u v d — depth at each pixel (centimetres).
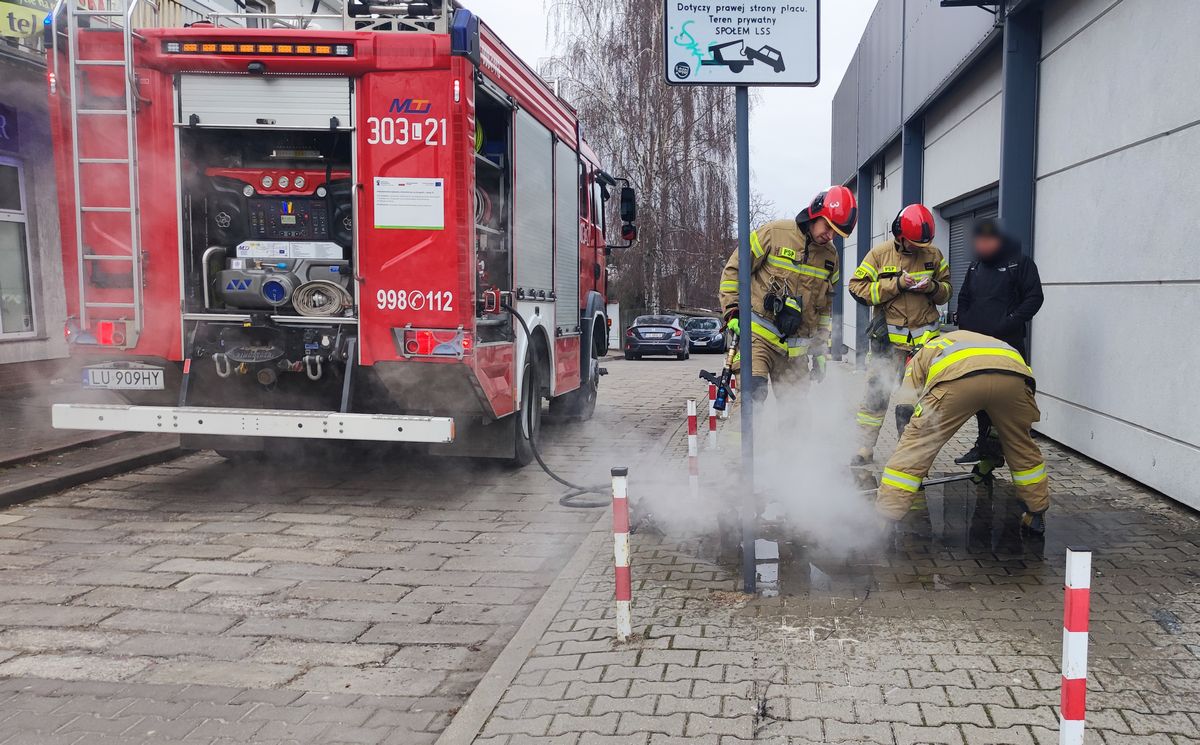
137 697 367
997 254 626
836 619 408
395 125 608
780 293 616
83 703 361
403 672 395
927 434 491
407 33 602
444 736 318
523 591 498
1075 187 771
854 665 359
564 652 383
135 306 621
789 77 423
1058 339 807
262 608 468
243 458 836
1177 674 344
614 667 365
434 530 614
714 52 422
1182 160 580
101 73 614
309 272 665
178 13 725
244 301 647
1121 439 670
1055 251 820
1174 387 590
